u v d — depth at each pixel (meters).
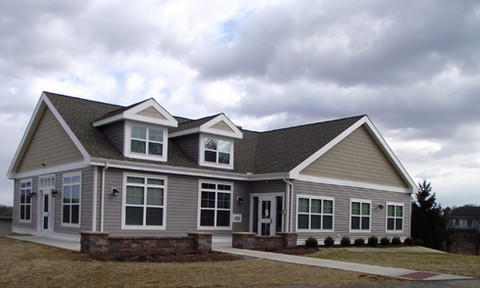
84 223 17.88
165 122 19.77
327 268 13.12
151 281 10.51
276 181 21.36
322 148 21.78
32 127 22.78
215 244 19.73
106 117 19.53
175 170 19.73
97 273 11.27
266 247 18.64
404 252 19.75
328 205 22.23
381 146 25.20
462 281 11.46
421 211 33.81
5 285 10.09
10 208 36.91
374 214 24.77
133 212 18.55
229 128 22.27
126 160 18.38
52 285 10.11
